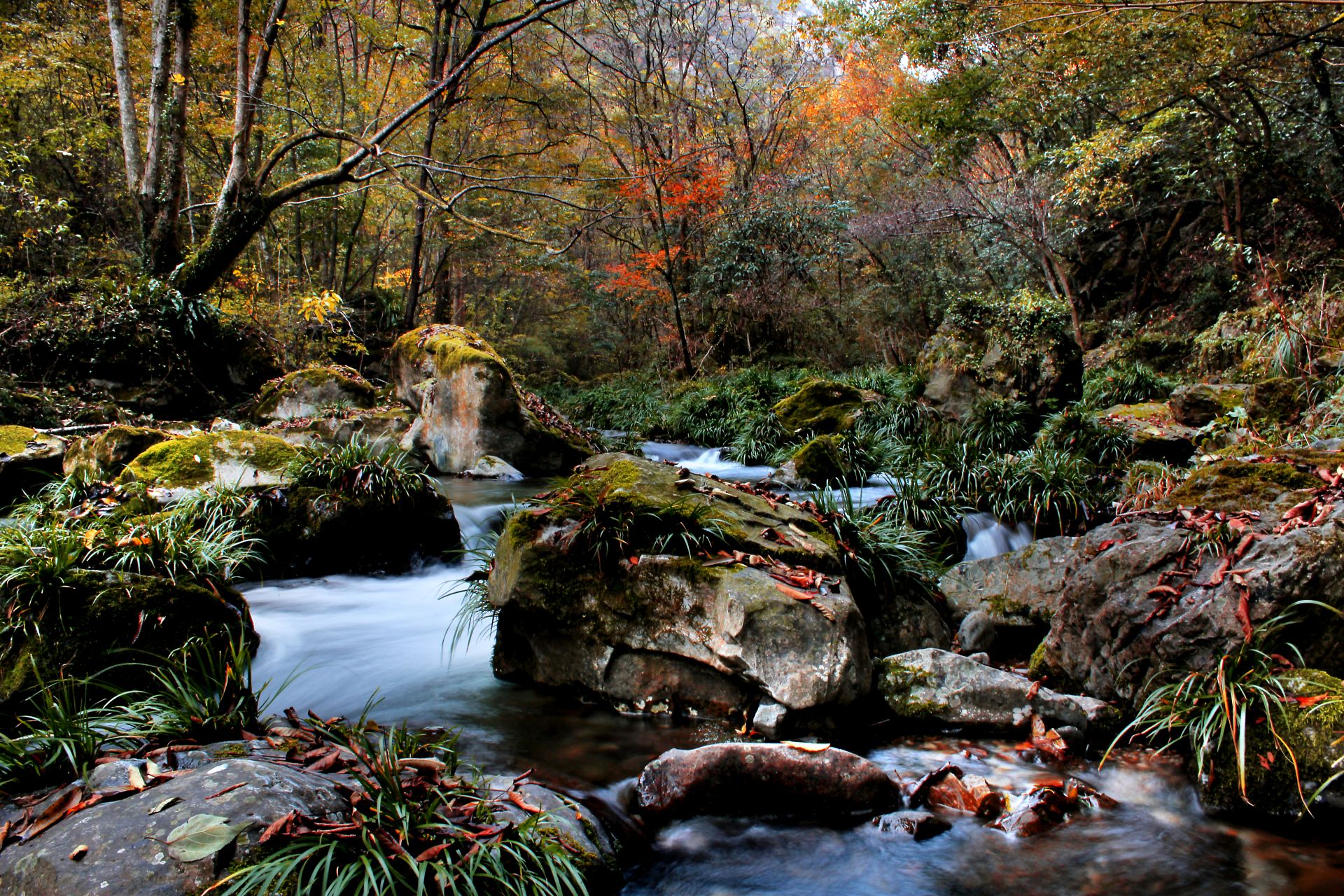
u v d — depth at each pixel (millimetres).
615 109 21812
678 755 3146
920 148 23688
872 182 26969
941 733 3736
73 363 11617
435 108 16188
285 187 13258
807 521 4840
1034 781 3285
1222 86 13383
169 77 14117
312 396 11906
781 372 20328
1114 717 3576
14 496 6996
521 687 4359
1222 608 3268
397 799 2453
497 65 18328
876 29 15812
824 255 22766
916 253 23531
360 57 19969
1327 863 2662
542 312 30344
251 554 5266
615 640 4023
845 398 13172
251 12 13742
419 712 4004
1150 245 19516
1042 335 11195
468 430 10914
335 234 20641
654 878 2729
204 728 3076
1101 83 13828
